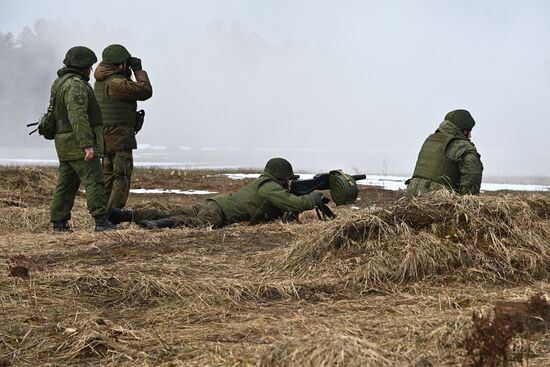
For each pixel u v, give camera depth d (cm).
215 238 1362
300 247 1175
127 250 1278
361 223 1167
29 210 1789
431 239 1119
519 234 1153
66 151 1539
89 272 1084
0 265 1162
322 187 1591
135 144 1714
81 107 1511
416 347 752
